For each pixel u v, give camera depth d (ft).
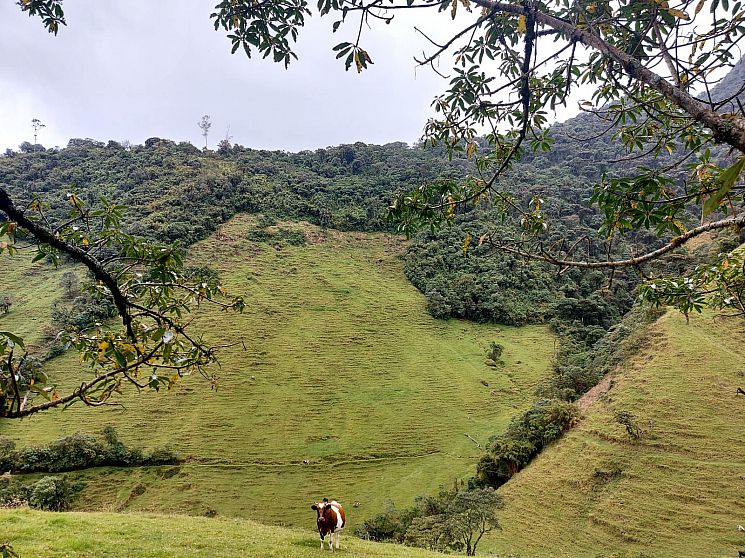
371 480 133.28
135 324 10.79
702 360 127.95
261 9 11.56
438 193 13.47
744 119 7.25
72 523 45.62
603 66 11.59
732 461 95.61
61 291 197.47
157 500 117.80
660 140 12.30
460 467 136.56
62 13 12.73
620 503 92.99
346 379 187.42
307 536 51.01
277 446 146.00
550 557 82.28
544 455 116.78
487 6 9.74
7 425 140.77
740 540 79.00
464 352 217.77
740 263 17.65
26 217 8.52
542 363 208.64
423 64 9.87
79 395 8.29
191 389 166.91
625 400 123.13
